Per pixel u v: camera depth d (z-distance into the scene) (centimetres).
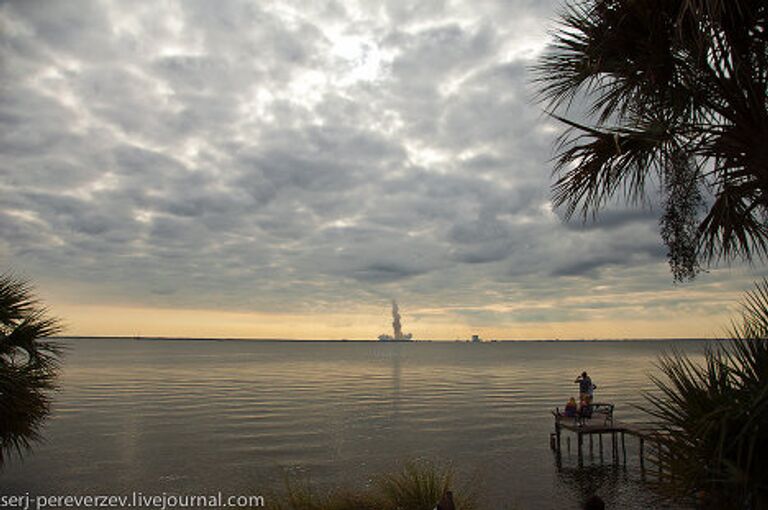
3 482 2053
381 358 17050
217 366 10994
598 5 468
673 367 344
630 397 4803
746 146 434
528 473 2231
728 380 316
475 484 2019
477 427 3444
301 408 4375
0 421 873
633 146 491
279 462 2422
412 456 2562
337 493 1121
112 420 3641
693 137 458
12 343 897
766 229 509
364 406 4538
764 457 291
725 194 503
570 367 11281
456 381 7562
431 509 978
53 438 2970
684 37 436
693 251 462
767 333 324
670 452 324
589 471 2266
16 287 930
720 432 300
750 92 428
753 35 442
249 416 3888
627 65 477
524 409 4356
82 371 8875
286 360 14712
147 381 6994
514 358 17150
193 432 3206
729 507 298
